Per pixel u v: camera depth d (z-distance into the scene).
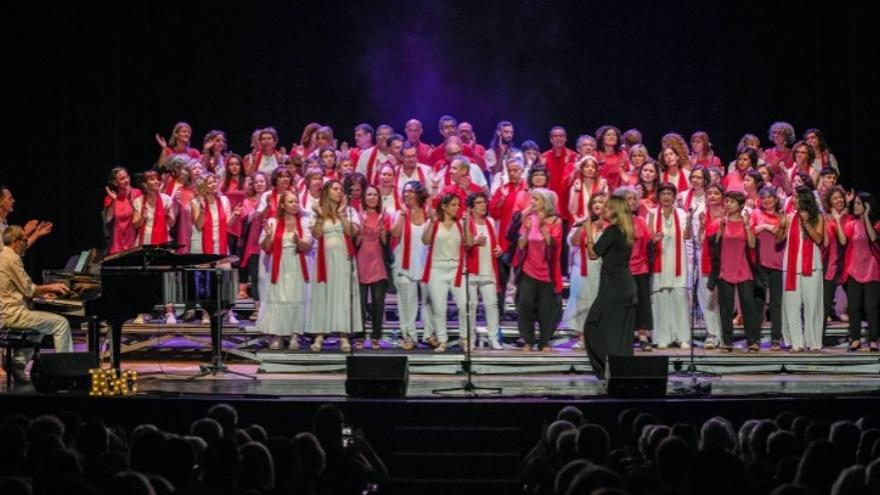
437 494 11.10
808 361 13.94
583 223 13.80
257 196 15.91
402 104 20.30
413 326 14.48
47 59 18.59
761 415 11.63
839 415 11.76
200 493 7.40
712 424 8.99
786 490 6.56
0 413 11.99
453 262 14.20
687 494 6.95
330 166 15.85
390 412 11.56
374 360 11.83
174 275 12.91
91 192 18.78
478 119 20.33
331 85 20.16
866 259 14.59
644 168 14.63
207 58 19.94
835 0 19.44
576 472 7.37
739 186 15.99
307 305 14.35
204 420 8.87
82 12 18.62
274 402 11.58
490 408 11.55
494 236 14.30
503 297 15.00
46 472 7.45
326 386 12.73
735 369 13.91
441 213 14.26
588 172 14.83
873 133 18.81
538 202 13.95
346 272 14.23
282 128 20.16
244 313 16.41
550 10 20.19
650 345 14.48
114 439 8.88
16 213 18.64
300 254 14.27
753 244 14.16
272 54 20.06
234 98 20.05
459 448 11.52
